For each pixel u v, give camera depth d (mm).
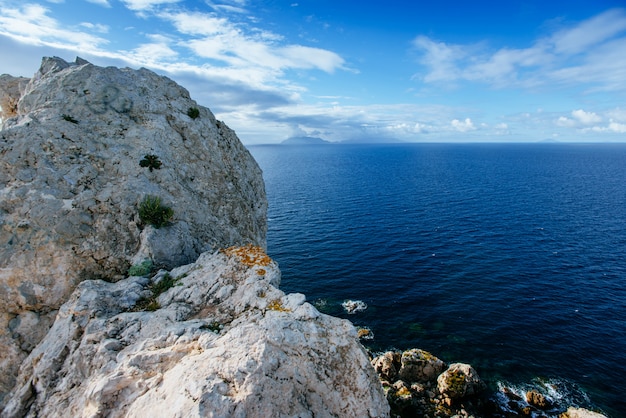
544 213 87312
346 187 130750
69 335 13180
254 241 26938
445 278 51219
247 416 8656
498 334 38719
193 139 24844
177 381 9422
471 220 80938
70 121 20406
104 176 19375
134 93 24062
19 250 15852
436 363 31766
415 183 141000
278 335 11008
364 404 10641
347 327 12234
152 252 17844
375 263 56219
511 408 29281
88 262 17047
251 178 30766
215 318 13516
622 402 29984
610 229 73312
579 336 38219
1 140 17703
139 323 13344
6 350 14914
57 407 11000
